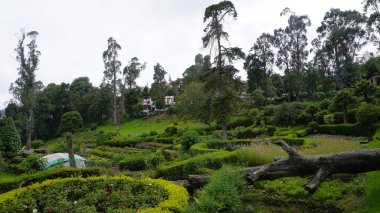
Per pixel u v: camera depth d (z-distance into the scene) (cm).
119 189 869
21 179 1117
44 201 788
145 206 720
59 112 6362
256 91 4431
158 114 6084
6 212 717
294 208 720
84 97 6638
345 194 770
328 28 4956
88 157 2277
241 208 725
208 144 1870
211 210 609
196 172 1102
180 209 633
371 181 716
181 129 3744
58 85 6750
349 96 2561
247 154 1162
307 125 2706
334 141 1598
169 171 1205
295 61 4772
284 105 3034
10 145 2281
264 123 3131
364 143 1653
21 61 4178
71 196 866
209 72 2616
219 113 2541
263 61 5062
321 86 4975
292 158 766
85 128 5888
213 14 2522
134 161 1564
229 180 745
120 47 5572
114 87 5547
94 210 738
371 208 590
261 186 887
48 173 1159
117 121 5847
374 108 1972
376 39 4456
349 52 4819
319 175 698
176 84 7388
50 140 5928
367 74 4216
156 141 3384
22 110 4334
